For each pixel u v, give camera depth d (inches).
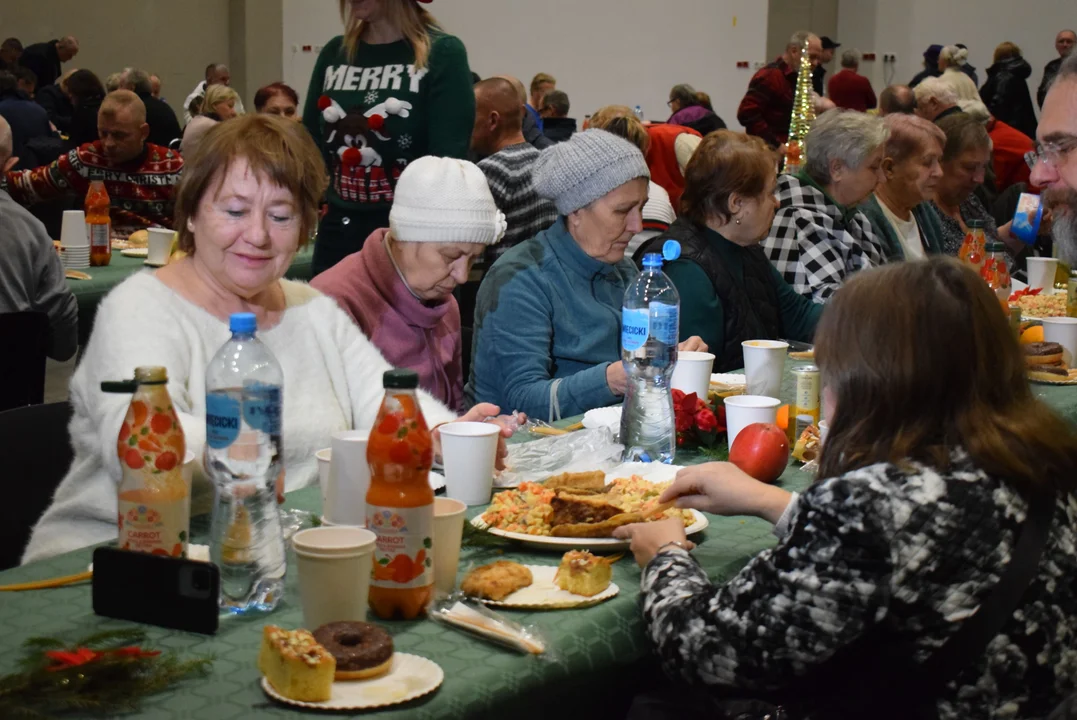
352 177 140.2
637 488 69.8
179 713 42.7
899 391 49.4
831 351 51.6
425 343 104.0
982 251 166.1
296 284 84.0
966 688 47.1
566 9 488.4
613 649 53.2
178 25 521.0
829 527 47.0
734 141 126.2
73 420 72.0
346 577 48.9
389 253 101.4
